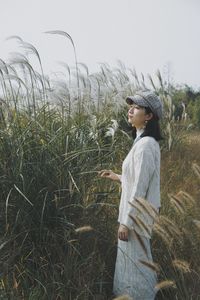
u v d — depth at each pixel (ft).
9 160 16.89
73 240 15.55
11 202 16.30
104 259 16.39
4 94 19.63
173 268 15.74
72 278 15.15
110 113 26.99
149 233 13.79
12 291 14.25
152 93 14.97
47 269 15.62
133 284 14.79
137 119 14.97
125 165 14.96
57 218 16.46
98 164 18.31
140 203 13.51
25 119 18.69
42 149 17.07
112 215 17.90
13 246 15.83
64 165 16.97
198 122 46.91
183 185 23.77
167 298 15.19
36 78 20.18
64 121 19.48
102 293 15.15
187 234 15.51
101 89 27.71
